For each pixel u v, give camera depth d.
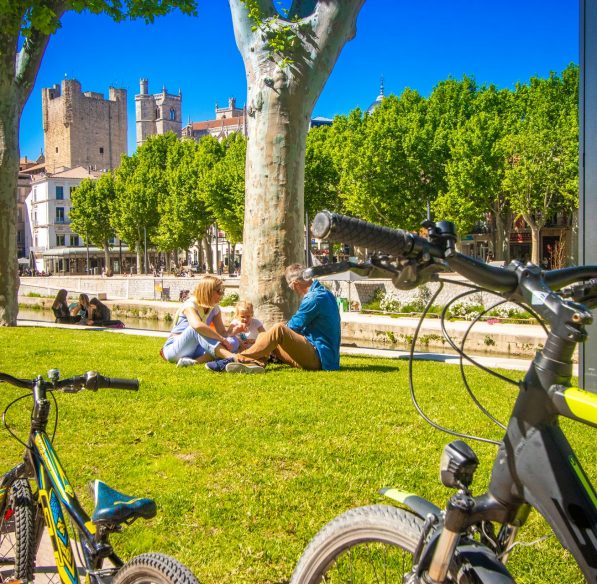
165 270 94.31
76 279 68.31
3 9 12.25
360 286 39.56
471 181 44.28
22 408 6.37
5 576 3.18
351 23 11.66
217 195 57.59
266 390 7.16
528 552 3.36
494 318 28.30
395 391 7.22
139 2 13.25
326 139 60.47
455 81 53.91
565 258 47.78
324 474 4.49
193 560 3.35
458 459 1.74
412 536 1.81
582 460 4.77
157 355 9.95
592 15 6.76
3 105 15.80
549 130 43.47
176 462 4.78
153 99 196.00
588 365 6.88
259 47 11.39
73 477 4.48
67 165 153.00
